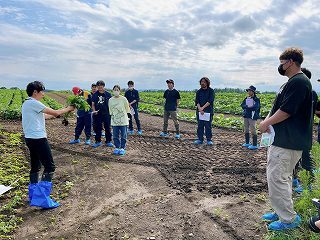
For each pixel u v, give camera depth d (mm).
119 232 5301
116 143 10273
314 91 6598
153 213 5965
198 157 10102
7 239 5152
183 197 6691
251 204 6176
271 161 4852
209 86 12047
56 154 10227
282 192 4809
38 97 6582
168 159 9781
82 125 11688
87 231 5371
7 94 41656
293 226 4848
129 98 14297
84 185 7527
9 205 6262
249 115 11359
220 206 6102
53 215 6000
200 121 12328
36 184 6406
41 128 6418
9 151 10461
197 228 5297
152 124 18766
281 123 4750
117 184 7570
